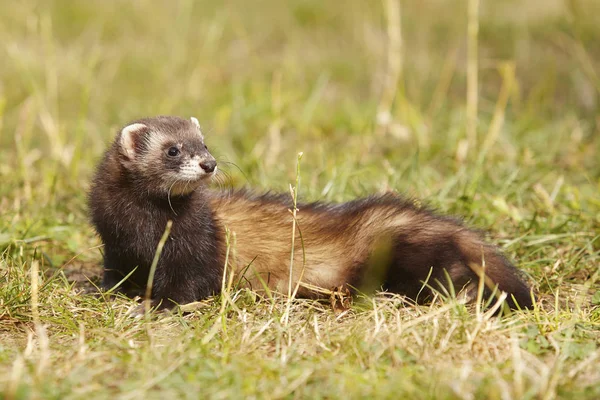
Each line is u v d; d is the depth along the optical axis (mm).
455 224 11117
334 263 10945
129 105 21312
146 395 7406
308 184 14375
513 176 13906
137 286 11117
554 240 12148
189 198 10656
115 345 8586
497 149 16703
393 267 10766
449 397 7266
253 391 7449
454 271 10586
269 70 23766
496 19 27469
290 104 20094
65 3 29062
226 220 11062
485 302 10383
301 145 18031
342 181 13828
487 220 12922
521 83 22344
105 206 10688
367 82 23094
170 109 20406
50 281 10273
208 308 10203
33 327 9367
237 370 7828
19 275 10484
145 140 10680
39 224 12789
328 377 7777
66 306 9953
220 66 24016
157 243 10539
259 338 8867
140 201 10578
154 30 27297
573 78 21312
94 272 11969
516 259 11859
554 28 25578
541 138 17500
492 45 25422
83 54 25469
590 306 10406
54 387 7484
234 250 10438
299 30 27672
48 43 19453
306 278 10914
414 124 17609
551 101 20578
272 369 7918
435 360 8266
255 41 26500
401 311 9820
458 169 15320
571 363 8266
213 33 23109
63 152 16266
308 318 9336
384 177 14711
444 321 9055
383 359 8289
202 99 21391
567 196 14031
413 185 14398
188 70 23484
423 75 22969
